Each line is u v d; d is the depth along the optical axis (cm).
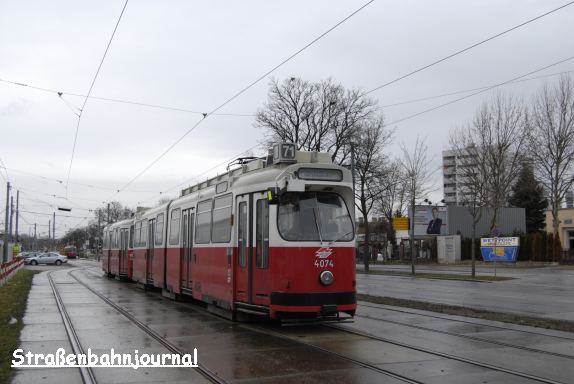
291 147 1262
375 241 7262
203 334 1160
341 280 1162
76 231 14812
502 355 920
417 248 6569
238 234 1316
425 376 776
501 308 1688
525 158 4825
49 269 5116
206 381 771
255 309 1214
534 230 6956
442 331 1173
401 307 1659
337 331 1191
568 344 1019
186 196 1847
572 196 6581
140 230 2605
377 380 758
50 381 776
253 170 1360
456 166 5244
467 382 743
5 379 782
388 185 4734
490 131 4209
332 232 1182
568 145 4628
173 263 1914
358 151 4138
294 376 786
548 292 2308
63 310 1617
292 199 1182
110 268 3462
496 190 4384
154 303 1841
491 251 5069
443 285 2783
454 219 6231
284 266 1140
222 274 1388
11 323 1295
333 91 4078
